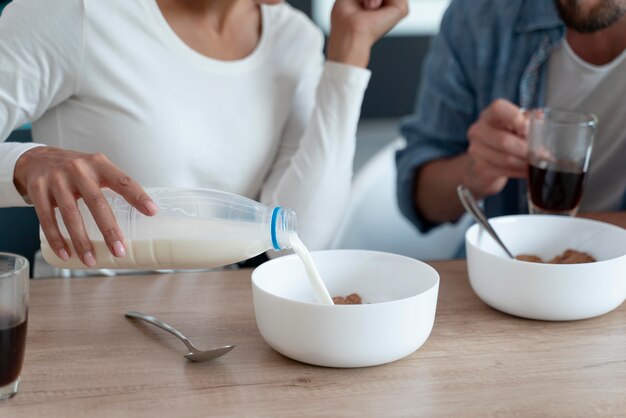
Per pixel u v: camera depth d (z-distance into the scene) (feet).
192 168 4.44
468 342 3.03
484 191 5.15
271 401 2.53
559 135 3.97
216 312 3.31
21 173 3.27
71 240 3.01
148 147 4.28
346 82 4.40
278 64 4.72
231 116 4.49
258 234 2.95
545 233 3.72
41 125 4.32
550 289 3.14
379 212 7.06
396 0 4.50
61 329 3.09
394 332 2.72
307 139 4.50
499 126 4.57
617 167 5.41
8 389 2.51
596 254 3.57
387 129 12.34
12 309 2.46
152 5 4.18
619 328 3.20
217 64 4.41
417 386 2.65
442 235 7.13
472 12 5.73
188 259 2.99
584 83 5.36
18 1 4.02
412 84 12.12
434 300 2.86
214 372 2.74
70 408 2.47
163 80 4.25
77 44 4.00
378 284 3.22
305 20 5.00
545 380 2.71
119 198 3.02
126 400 2.53
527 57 5.53
